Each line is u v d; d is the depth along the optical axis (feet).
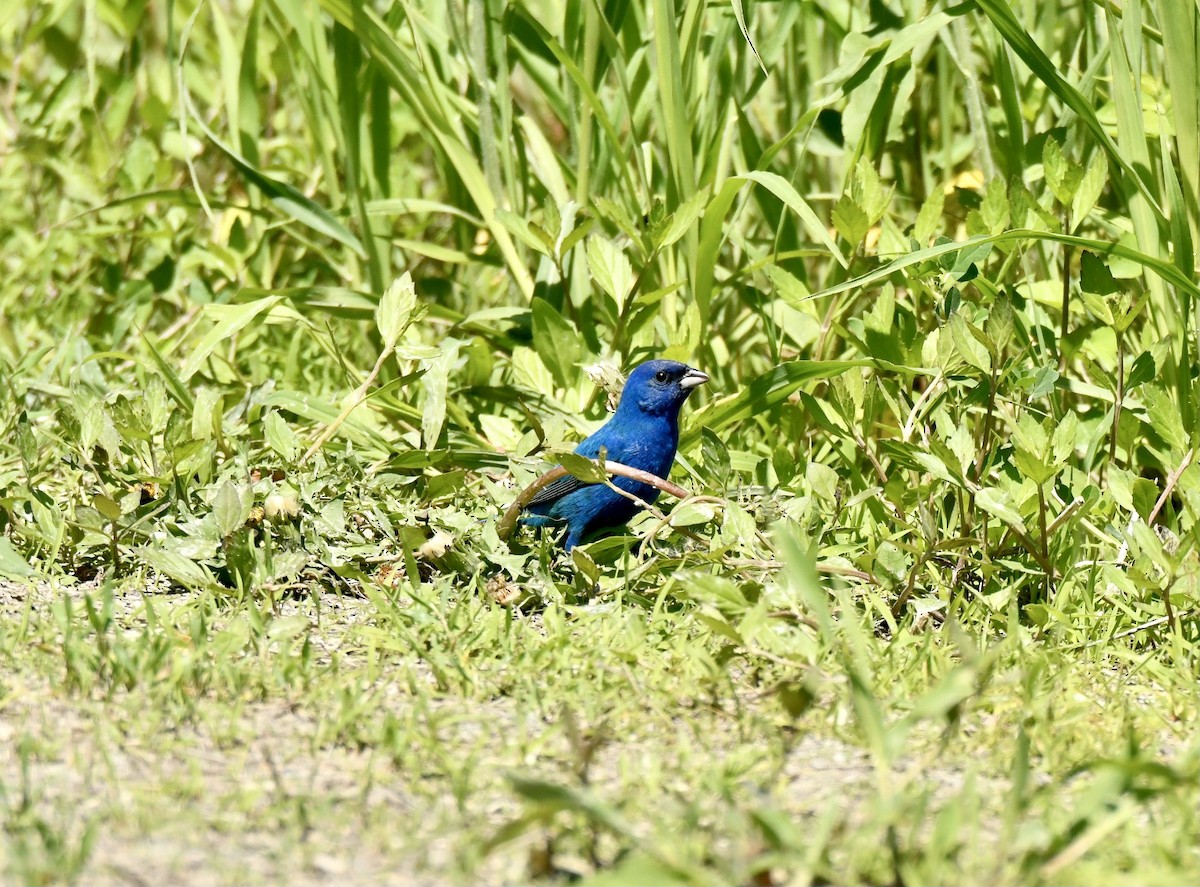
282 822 15.83
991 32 34.01
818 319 32.50
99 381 35.22
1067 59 38.45
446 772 17.60
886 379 30.48
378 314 31.04
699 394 36.99
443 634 23.04
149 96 47.93
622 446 30.76
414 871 14.76
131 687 19.88
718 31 34.88
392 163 46.78
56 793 16.46
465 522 27.40
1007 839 14.44
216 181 48.98
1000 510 24.95
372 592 24.11
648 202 35.53
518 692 20.72
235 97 41.68
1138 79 28.53
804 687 17.39
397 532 27.61
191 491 28.43
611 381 31.94
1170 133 31.35
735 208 38.81
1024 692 20.38
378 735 18.39
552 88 38.09
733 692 20.39
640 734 19.27
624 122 39.73
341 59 36.88
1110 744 19.27
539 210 42.42
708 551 27.12
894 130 35.45
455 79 39.88
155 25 54.80
